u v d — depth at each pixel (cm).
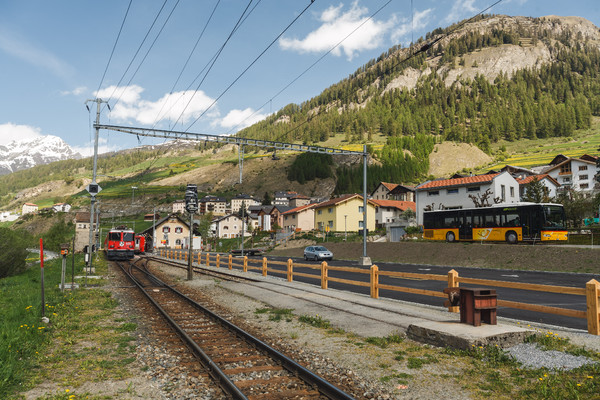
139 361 706
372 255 4000
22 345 763
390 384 575
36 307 1149
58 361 709
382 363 672
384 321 987
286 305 1297
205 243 9062
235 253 5719
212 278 2319
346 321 1017
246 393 545
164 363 690
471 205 4900
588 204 4619
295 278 2216
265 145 2547
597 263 2355
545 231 3119
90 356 739
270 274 2473
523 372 602
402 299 1387
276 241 7012
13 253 2508
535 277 2094
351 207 6869
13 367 626
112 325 1020
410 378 597
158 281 2170
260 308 1274
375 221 7856
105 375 630
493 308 820
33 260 4256
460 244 3350
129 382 598
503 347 729
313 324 994
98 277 2370
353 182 18112
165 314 1100
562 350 681
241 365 674
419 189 5403
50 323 1021
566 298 1398
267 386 573
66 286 1845
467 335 721
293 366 634
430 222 3962
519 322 923
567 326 938
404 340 828
